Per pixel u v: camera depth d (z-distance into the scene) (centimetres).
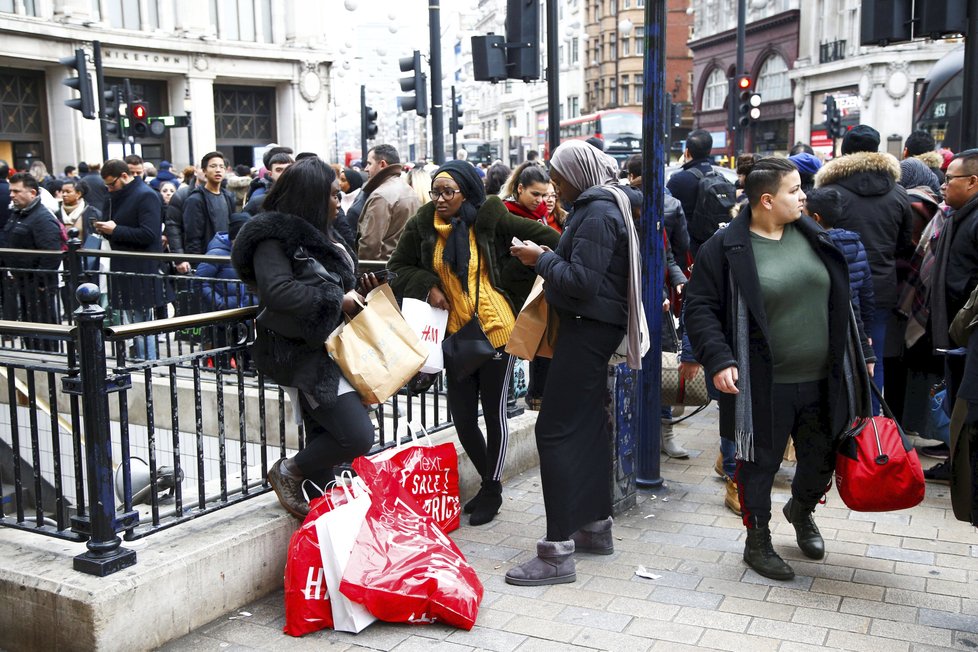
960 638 346
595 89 7106
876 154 559
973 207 488
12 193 866
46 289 750
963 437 361
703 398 542
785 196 379
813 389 395
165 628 347
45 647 335
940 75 1847
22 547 369
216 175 830
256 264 365
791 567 413
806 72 4241
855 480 387
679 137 6394
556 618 367
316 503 371
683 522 479
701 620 363
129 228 822
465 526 476
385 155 726
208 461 704
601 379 406
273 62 4194
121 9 3662
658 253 502
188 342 665
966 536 454
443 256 458
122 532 370
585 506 408
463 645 345
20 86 3388
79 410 352
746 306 385
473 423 483
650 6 474
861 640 345
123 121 1645
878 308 562
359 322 391
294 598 353
